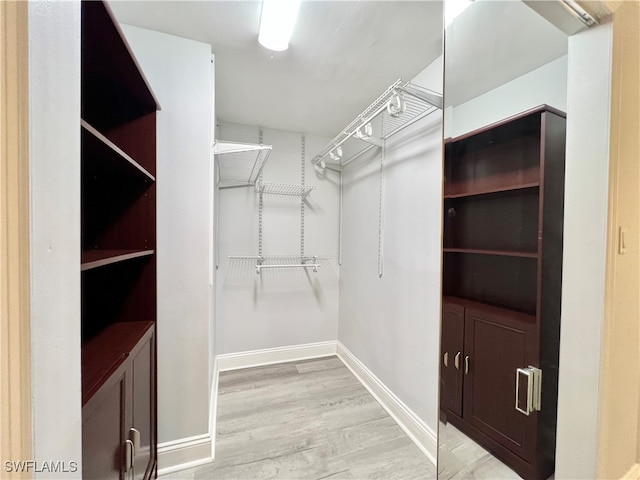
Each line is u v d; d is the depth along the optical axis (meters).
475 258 1.23
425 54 1.44
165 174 1.40
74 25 0.47
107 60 0.93
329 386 2.19
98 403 0.73
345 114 2.21
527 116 1.10
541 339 1.09
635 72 0.91
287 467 1.40
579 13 0.88
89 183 1.21
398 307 1.81
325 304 2.79
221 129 2.37
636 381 0.99
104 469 0.76
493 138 1.19
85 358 0.91
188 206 1.44
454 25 1.10
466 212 1.24
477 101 1.16
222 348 2.46
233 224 2.48
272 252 2.61
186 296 1.44
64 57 0.44
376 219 2.11
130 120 1.25
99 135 0.71
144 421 1.13
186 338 1.44
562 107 1.01
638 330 0.97
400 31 1.27
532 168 1.13
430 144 1.53
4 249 0.32
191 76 1.41
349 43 1.35
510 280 1.19
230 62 1.53
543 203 1.09
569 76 0.97
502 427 1.16
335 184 2.79
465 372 1.21
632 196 0.92
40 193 0.37
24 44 0.34
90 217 1.23
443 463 1.17
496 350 1.19
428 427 1.51
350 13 1.16
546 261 1.09
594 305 0.91
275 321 2.63
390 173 1.92
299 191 2.65
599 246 0.90
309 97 1.92
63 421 0.42
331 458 1.46
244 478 1.34
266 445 1.55
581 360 0.94
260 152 1.68
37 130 0.37
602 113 0.89
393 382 1.85
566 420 0.99
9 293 0.33
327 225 2.79
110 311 1.26
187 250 1.44
